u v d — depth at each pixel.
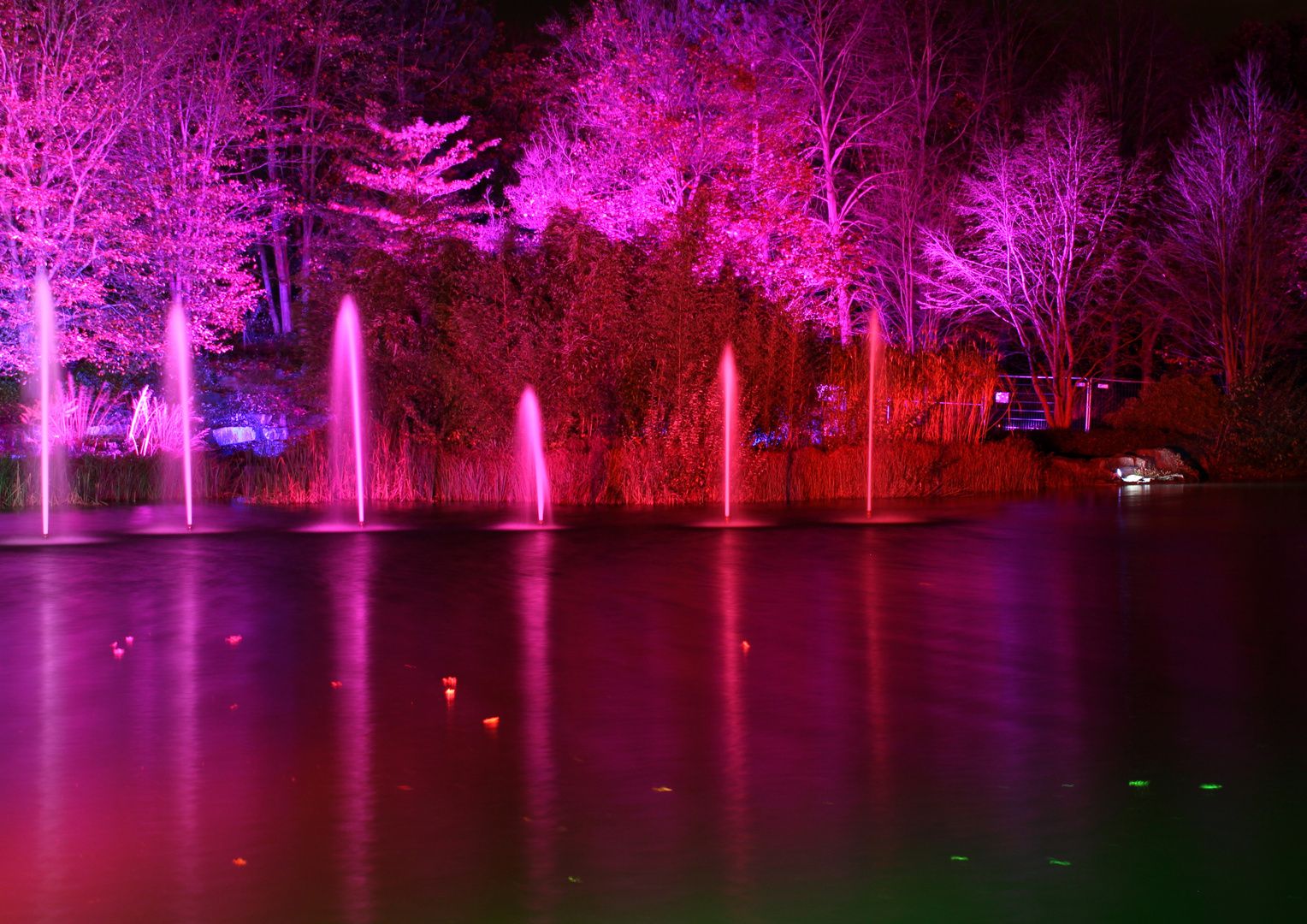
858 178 36.69
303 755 5.51
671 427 21.38
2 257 25.09
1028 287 33.75
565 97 39.53
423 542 14.99
